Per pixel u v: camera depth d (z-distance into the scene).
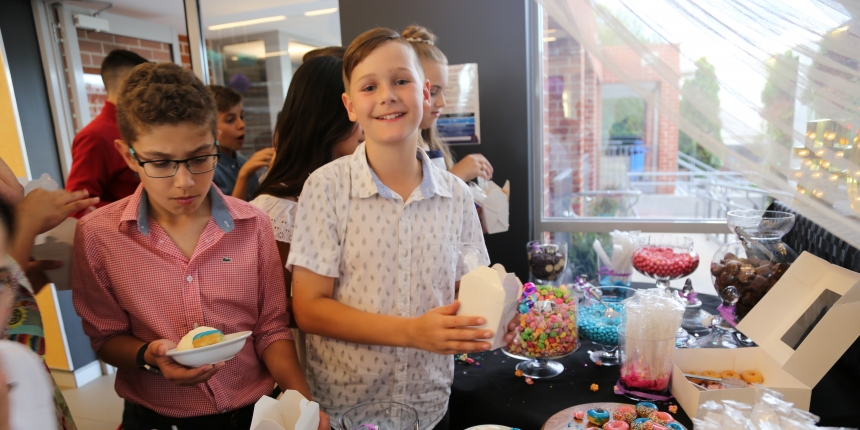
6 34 2.82
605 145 2.71
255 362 1.16
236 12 2.86
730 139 1.34
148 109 0.92
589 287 1.68
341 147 1.44
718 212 2.66
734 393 1.06
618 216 2.69
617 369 1.38
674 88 1.36
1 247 0.76
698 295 2.00
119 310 1.07
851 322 0.96
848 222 1.07
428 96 1.14
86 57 3.23
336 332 1.05
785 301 1.10
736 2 1.10
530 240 2.53
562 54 2.54
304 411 0.81
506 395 1.26
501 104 2.34
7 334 0.82
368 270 1.11
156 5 3.19
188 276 1.06
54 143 3.11
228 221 1.10
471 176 1.86
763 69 1.11
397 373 1.13
